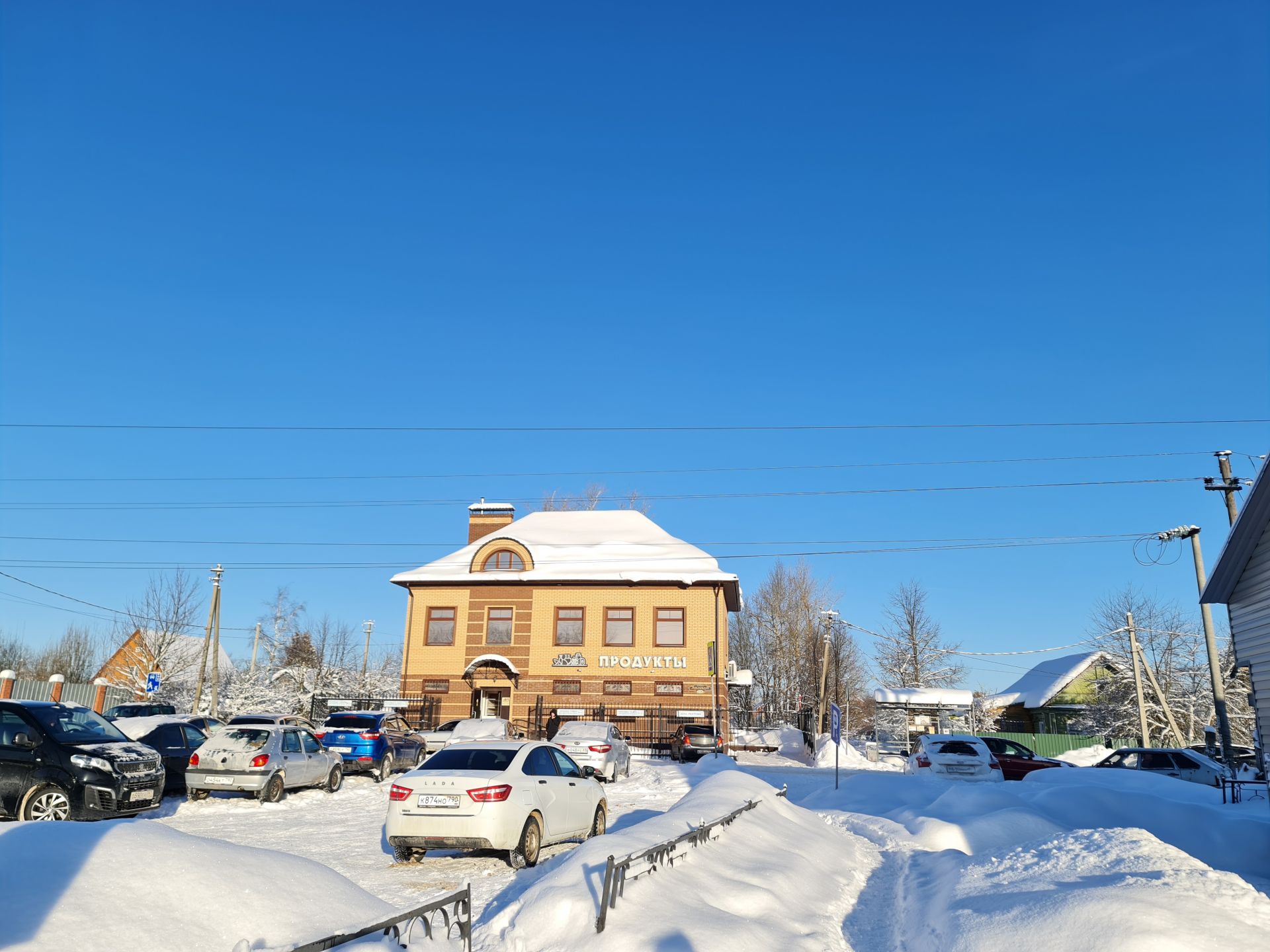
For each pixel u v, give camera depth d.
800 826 13.35
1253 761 29.20
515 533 46.88
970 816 14.84
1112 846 9.27
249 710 48.62
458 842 11.18
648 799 21.55
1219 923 6.52
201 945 4.58
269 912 5.02
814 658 65.19
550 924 7.36
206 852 5.39
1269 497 13.34
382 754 24.50
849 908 9.70
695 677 41.00
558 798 12.60
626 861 7.51
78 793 12.98
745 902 8.49
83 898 4.56
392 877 10.86
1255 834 12.27
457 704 41.97
